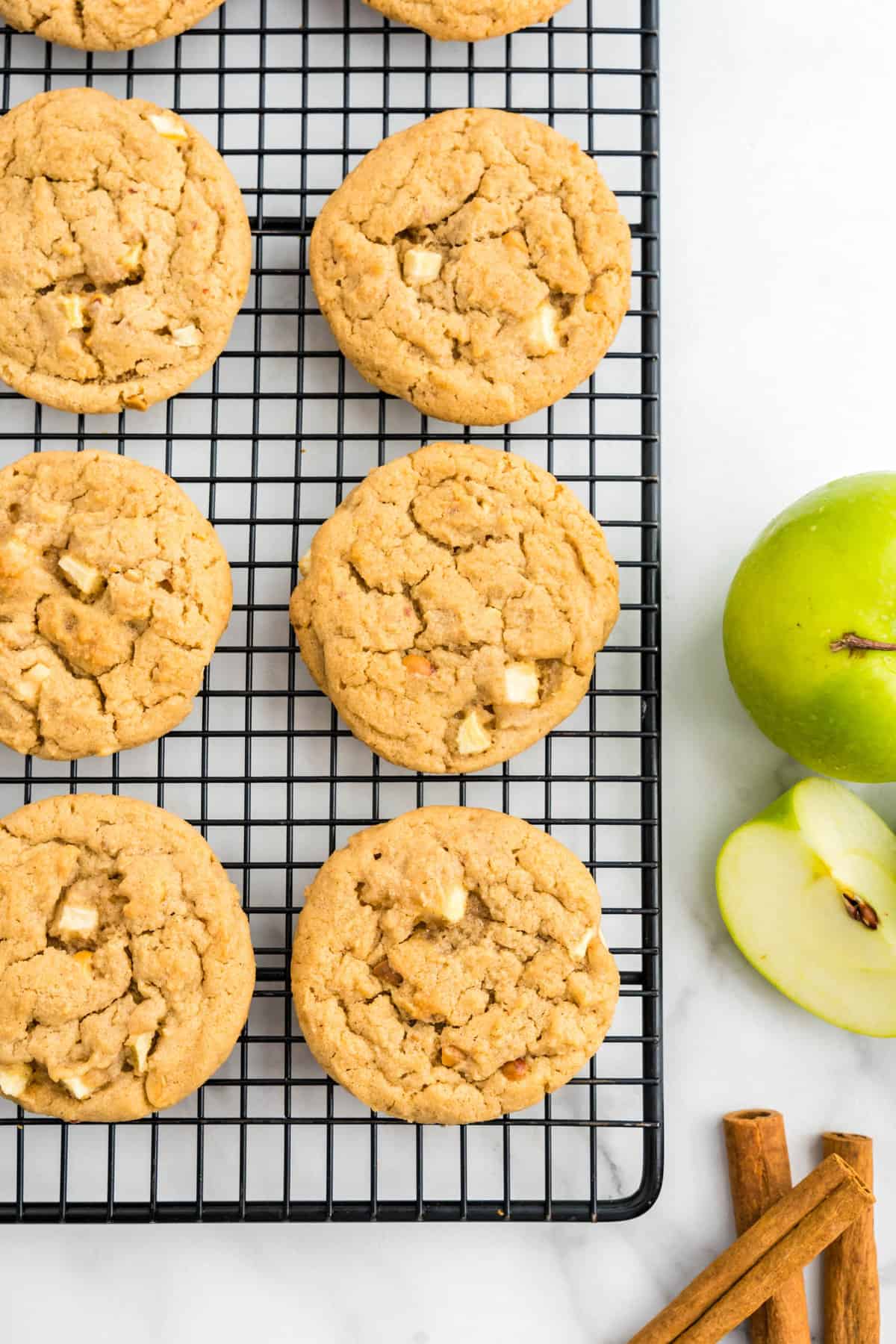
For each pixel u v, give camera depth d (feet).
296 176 2.23
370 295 2.14
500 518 2.14
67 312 2.13
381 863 2.11
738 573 2.15
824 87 2.25
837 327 2.25
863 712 2.07
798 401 2.25
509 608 2.14
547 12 2.17
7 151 2.14
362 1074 2.10
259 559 2.23
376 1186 2.16
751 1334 2.19
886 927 2.16
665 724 2.24
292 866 2.18
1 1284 2.20
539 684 2.14
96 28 2.16
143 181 2.14
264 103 2.21
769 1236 2.15
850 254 2.25
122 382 2.15
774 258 2.25
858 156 2.25
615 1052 2.22
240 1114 2.20
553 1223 2.22
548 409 2.23
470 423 2.16
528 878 2.12
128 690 2.13
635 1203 2.18
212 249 2.15
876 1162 2.23
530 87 2.24
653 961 2.20
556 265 2.15
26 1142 2.20
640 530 2.23
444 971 2.11
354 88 2.24
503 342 2.15
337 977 2.10
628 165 2.24
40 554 2.13
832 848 2.16
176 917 2.10
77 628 2.12
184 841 2.12
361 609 2.13
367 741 2.14
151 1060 2.09
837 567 2.07
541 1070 2.10
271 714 2.22
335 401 2.23
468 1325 2.21
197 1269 2.20
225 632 2.22
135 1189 2.20
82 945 2.10
